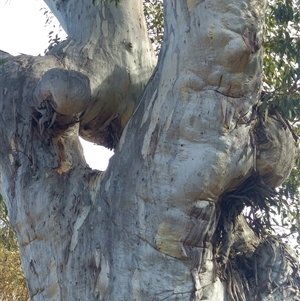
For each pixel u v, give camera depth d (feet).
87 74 20.99
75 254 17.81
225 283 17.85
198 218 16.53
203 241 16.70
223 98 16.40
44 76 18.80
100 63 21.42
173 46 17.47
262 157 17.02
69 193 18.75
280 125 17.54
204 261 16.78
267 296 18.88
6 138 19.90
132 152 17.62
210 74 16.38
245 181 17.34
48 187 18.81
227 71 16.25
